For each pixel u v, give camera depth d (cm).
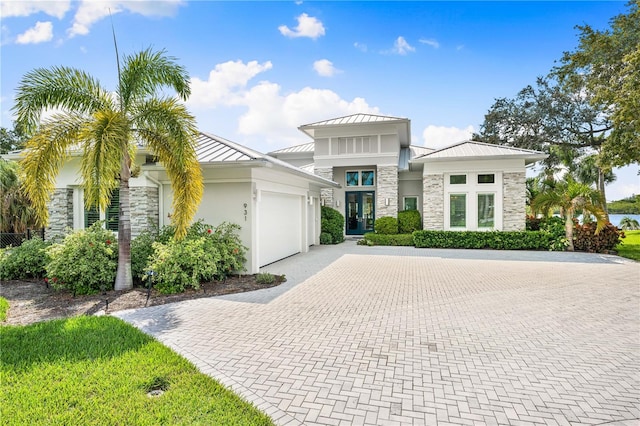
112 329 570
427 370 439
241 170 1056
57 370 427
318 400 369
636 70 1471
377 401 368
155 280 854
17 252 1027
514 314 678
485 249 1706
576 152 2816
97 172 698
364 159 2223
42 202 782
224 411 345
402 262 1325
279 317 651
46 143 762
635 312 690
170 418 332
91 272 816
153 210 1099
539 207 1662
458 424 328
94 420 329
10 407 349
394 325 612
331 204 2297
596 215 1533
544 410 351
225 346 514
